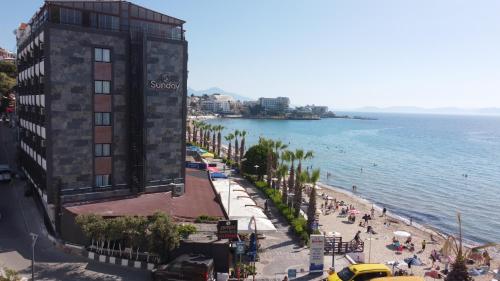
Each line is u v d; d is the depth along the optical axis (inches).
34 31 1957.4
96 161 1847.9
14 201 2113.7
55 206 1660.9
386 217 2913.4
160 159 2011.6
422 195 3811.5
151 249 1384.1
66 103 1742.1
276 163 3186.5
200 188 2183.8
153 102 1956.2
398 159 6363.2
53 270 1346.0
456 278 1273.4
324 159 6205.7
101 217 1437.0
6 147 3627.0
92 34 1774.1
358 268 1309.1
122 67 1871.3
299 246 1780.3
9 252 1472.7
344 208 2923.2
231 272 1403.8
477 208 3351.4
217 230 1392.7
